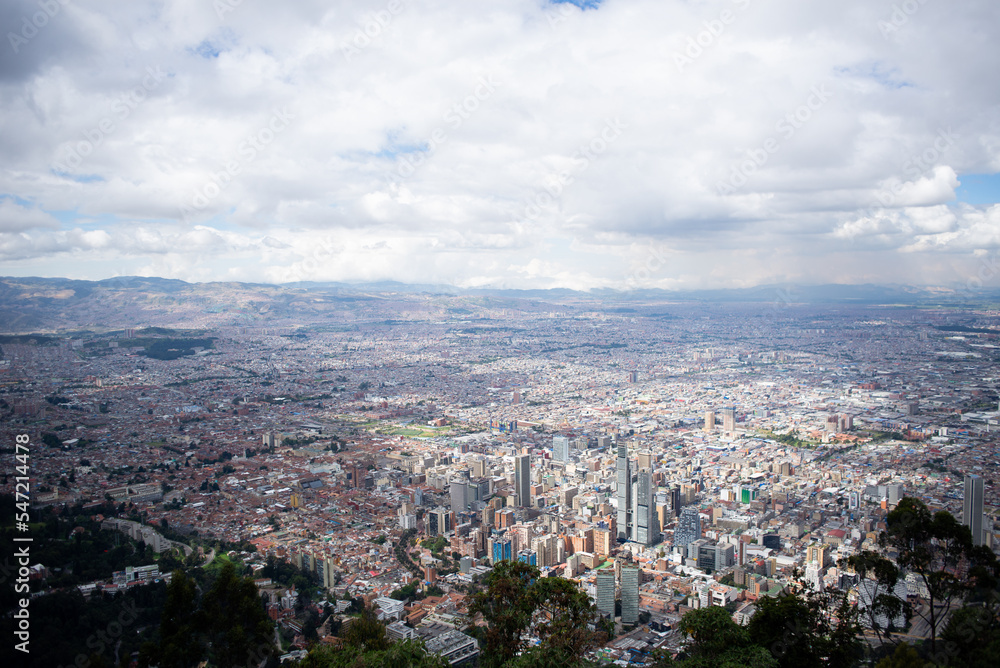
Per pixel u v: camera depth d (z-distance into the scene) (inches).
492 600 2127.2
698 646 2140.7
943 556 1980.8
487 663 2053.4
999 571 1879.9
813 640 1959.9
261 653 2294.5
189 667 2175.2
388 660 2106.3
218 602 2212.1
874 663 2084.2
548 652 1924.2
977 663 1793.8
